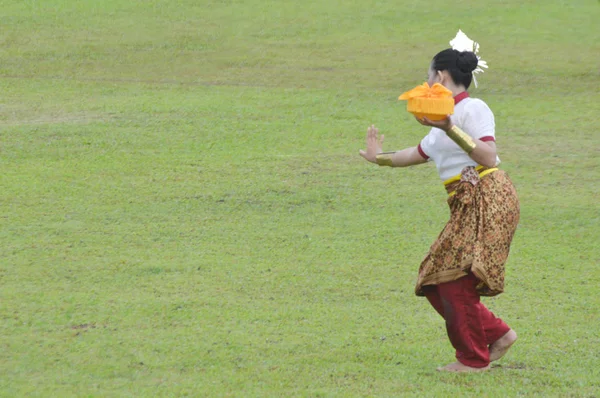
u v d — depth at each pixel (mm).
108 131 45094
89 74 62812
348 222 30750
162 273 25141
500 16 81875
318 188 35281
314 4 86500
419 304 22703
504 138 44250
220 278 24719
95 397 16766
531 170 38125
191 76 62531
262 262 26219
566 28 77688
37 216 31188
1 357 18953
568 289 23859
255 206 32750
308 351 19250
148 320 21328
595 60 67000
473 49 18422
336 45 72688
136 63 66500
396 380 17500
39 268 25500
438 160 17672
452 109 16250
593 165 38812
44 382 17562
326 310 22109
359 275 25078
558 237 28891
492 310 22156
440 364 18453
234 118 48531
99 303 22578
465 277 17250
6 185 35312
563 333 20438
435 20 80875
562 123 47562
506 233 17078
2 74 62156
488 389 16969
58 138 43562
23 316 21594
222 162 39500
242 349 19359
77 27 77438
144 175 37188
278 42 73625
